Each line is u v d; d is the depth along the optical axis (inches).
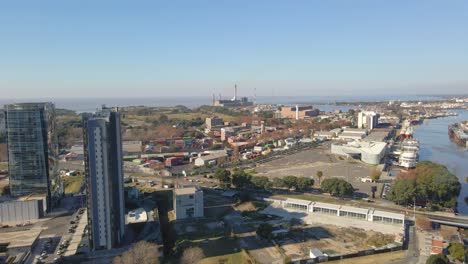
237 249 5339.6
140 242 5137.8
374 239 5551.2
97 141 5073.8
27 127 6884.8
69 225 6279.5
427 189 7032.5
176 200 6589.6
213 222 6481.3
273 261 4953.3
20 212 6525.6
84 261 4987.7
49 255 5113.2
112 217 5300.2
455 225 6176.2
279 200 7416.3
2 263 4717.0
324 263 4904.0
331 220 6501.0
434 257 4510.3
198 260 4926.2
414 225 6210.6
